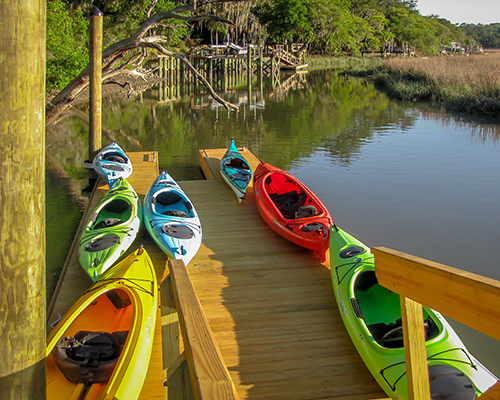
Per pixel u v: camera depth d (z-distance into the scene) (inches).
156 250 324.8
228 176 451.2
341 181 517.7
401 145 686.5
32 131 95.7
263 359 209.2
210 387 71.9
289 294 264.8
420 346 105.2
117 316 227.3
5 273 96.5
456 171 551.2
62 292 261.3
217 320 237.9
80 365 179.3
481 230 385.4
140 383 171.8
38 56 95.0
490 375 174.2
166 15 598.9
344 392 190.7
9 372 100.5
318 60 2817.4
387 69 1835.6
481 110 957.8
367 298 247.9
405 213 422.9
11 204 94.7
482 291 75.4
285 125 864.9
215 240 337.4
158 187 370.3
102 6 1326.3
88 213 379.9
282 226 323.6
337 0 2970.0
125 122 896.3
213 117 959.6
